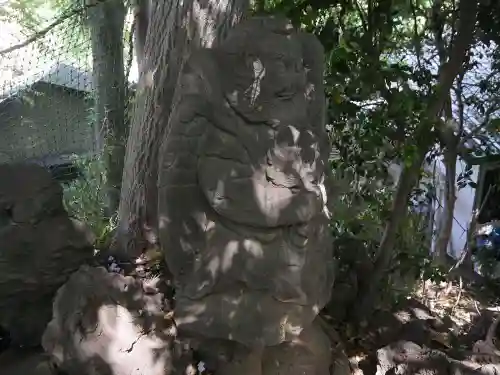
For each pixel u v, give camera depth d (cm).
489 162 257
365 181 291
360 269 239
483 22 243
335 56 225
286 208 155
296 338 175
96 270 170
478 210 323
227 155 156
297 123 161
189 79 161
